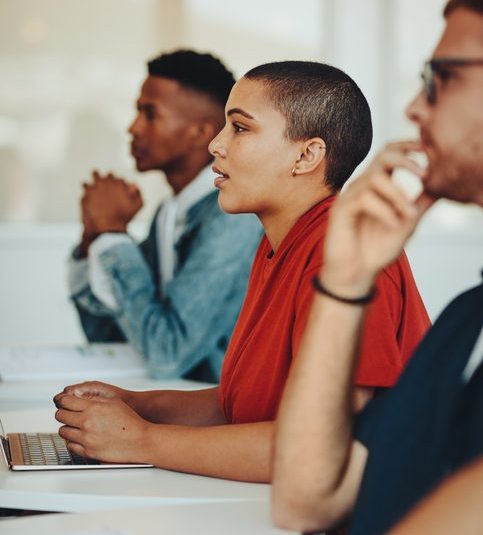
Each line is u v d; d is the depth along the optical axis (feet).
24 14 16.81
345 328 3.86
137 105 8.56
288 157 5.30
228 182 5.40
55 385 7.52
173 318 7.70
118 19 16.92
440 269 17.46
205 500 4.42
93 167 17.03
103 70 16.97
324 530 4.01
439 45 3.48
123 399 5.91
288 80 5.30
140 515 4.09
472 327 3.46
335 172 5.37
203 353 7.75
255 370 5.17
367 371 4.69
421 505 2.87
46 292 16.88
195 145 8.38
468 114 3.41
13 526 3.91
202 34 17.12
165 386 7.49
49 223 16.99
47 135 16.99
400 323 5.06
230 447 4.73
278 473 3.95
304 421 3.92
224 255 7.66
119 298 7.97
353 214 3.64
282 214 5.39
